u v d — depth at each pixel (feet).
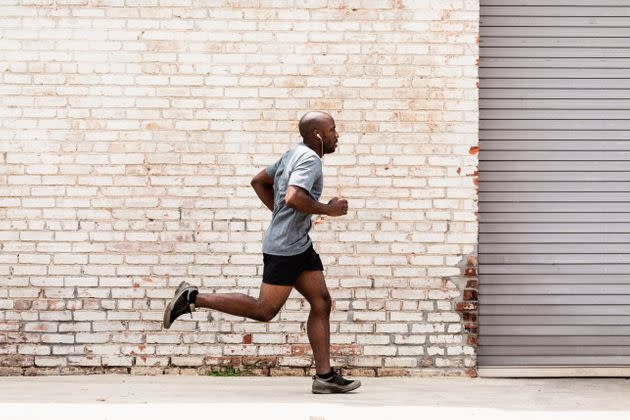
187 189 24.14
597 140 24.77
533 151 24.68
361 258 24.18
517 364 24.56
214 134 24.14
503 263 24.62
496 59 24.72
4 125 24.03
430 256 24.21
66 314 23.99
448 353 24.18
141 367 24.02
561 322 24.64
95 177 24.07
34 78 24.06
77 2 24.09
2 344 23.93
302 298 24.08
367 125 24.20
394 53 24.26
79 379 23.35
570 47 24.82
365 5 24.25
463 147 24.23
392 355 24.16
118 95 24.12
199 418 17.97
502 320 24.59
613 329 24.66
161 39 24.16
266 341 24.06
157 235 24.08
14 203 24.00
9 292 23.94
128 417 18.07
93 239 24.04
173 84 24.14
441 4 24.27
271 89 24.20
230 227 24.12
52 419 17.98
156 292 24.06
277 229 20.61
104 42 24.12
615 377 24.56
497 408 19.66
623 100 24.79
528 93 24.72
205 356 24.06
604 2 24.82
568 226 24.72
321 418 17.81
